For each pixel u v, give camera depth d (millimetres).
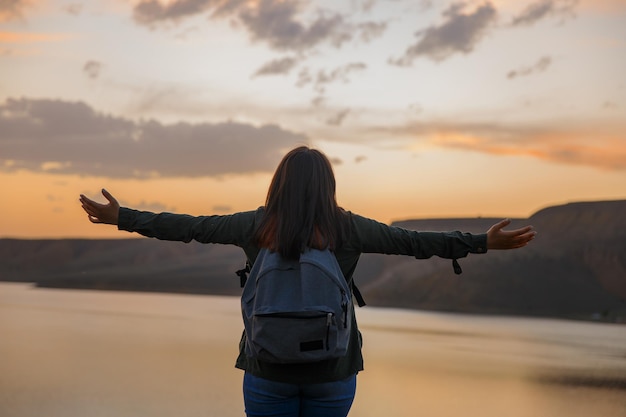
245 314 2549
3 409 15758
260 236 2637
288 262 2551
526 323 87125
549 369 30516
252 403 2619
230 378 22266
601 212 177000
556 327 78188
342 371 2580
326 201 2633
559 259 148500
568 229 174250
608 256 151500
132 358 28797
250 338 2496
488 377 26047
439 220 170500
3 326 47250
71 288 193500
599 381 26266
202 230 2723
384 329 60469
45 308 77438
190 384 20578
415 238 2691
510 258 143875
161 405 16625
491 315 109312
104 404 16641
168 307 90750
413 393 20172
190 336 42438
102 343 36188
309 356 2447
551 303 126625
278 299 2482
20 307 78188
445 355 36156
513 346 45719
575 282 137000
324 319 2422
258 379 2590
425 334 55375
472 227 167375
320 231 2594
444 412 17047
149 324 54031
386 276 154875
